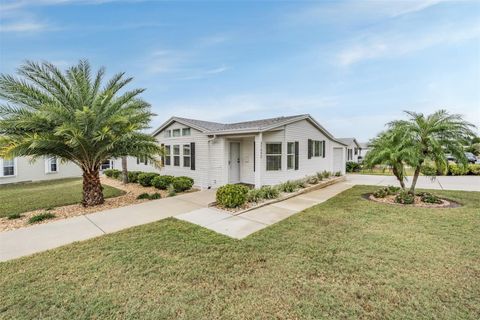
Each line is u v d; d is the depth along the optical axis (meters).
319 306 2.53
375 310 2.45
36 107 6.59
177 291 2.83
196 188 10.95
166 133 13.28
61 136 6.40
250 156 11.18
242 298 2.68
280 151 10.38
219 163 10.55
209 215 6.21
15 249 4.15
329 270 3.25
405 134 7.23
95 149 7.12
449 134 7.06
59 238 4.68
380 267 3.31
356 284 2.91
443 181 12.35
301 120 11.34
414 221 5.38
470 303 2.53
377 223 5.29
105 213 6.55
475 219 5.46
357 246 4.03
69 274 3.25
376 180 13.41
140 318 2.39
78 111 6.18
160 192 9.97
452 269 3.23
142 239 4.52
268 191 7.93
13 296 2.76
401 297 2.65
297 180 10.34
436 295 2.67
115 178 15.52
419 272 3.16
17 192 10.72
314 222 5.42
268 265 3.42
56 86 6.75
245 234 4.74
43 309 2.54
